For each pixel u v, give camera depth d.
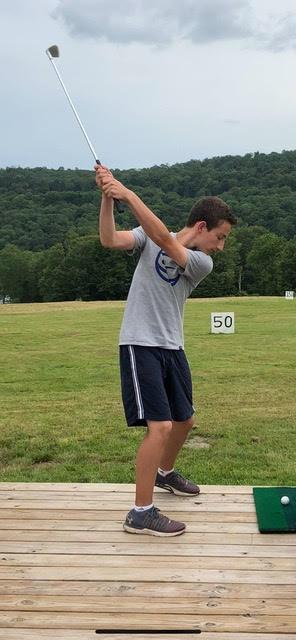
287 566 2.75
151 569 2.73
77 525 3.20
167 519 3.08
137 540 3.02
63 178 117.69
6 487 3.77
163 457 3.54
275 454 5.88
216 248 3.19
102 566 2.77
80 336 19.72
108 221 2.95
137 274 3.09
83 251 70.00
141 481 3.06
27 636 2.26
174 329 3.11
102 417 7.62
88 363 13.18
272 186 110.94
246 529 3.13
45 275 72.62
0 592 2.55
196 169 116.81
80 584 2.62
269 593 2.53
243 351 14.28
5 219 96.88
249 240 80.06
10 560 2.82
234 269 73.12
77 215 100.31
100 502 3.51
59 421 7.42
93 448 6.18
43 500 3.54
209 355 13.59
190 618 2.36
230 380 10.30
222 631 2.28
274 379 10.36
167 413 3.04
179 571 2.71
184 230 3.20
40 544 2.98
